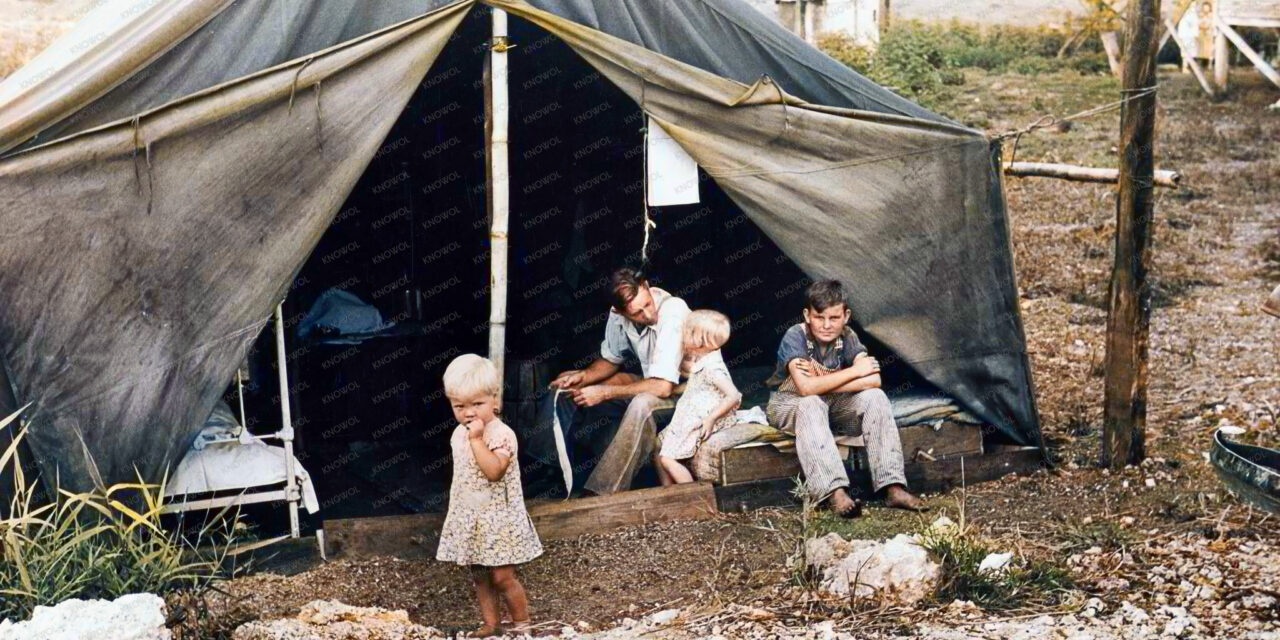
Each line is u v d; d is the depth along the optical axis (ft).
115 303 17.95
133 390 18.03
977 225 22.62
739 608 17.13
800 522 20.38
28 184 17.53
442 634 16.55
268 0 18.67
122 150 17.75
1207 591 17.16
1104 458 23.59
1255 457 17.67
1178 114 44.88
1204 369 29.60
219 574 18.16
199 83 18.19
